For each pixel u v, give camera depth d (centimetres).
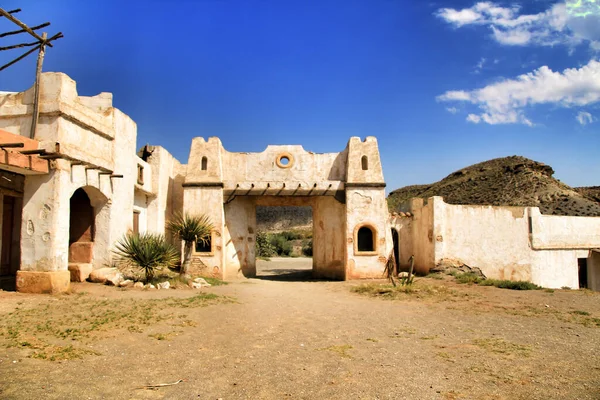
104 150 1370
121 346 682
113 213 1425
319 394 502
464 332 830
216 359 638
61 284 1105
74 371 554
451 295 1314
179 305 1031
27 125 1123
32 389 482
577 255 2177
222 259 1845
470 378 555
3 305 921
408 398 489
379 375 568
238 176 1955
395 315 1013
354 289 1512
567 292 1392
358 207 1906
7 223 1382
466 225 1948
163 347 689
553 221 2123
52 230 1094
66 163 1142
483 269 1955
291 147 1984
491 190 5091
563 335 803
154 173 1866
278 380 549
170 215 2067
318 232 2111
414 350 695
